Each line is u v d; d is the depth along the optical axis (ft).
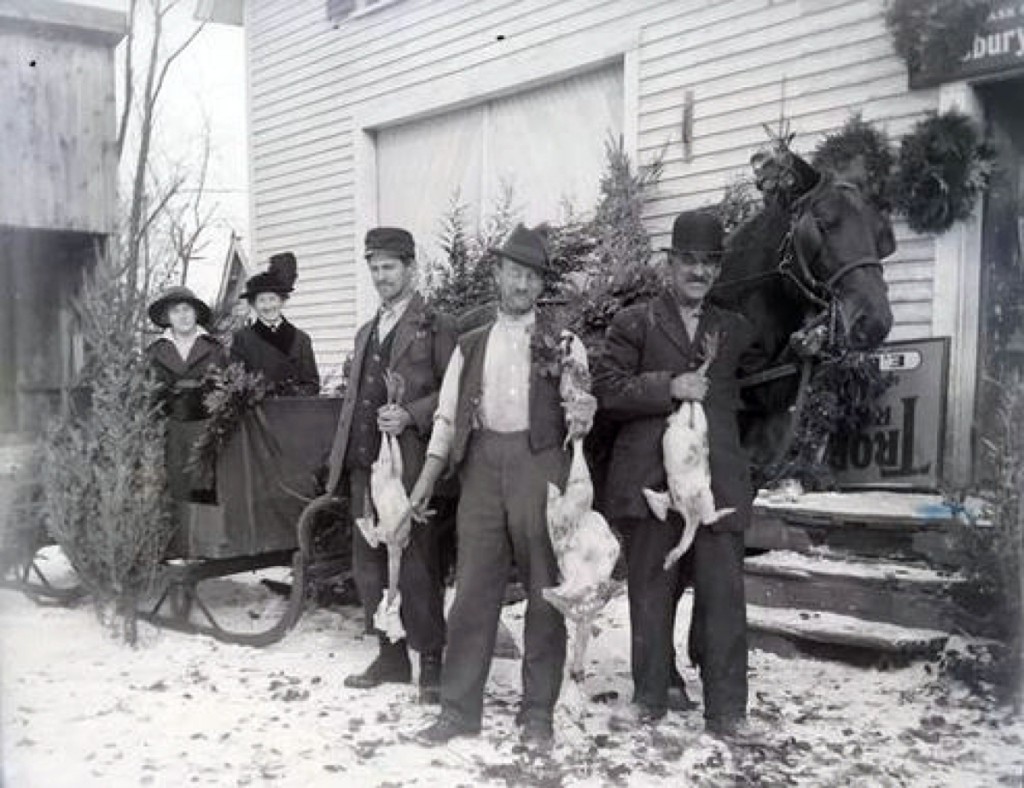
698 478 10.10
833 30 16.39
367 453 12.14
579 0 20.67
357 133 25.20
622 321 10.98
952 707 11.18
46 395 12.12
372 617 12.37
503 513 10.33
